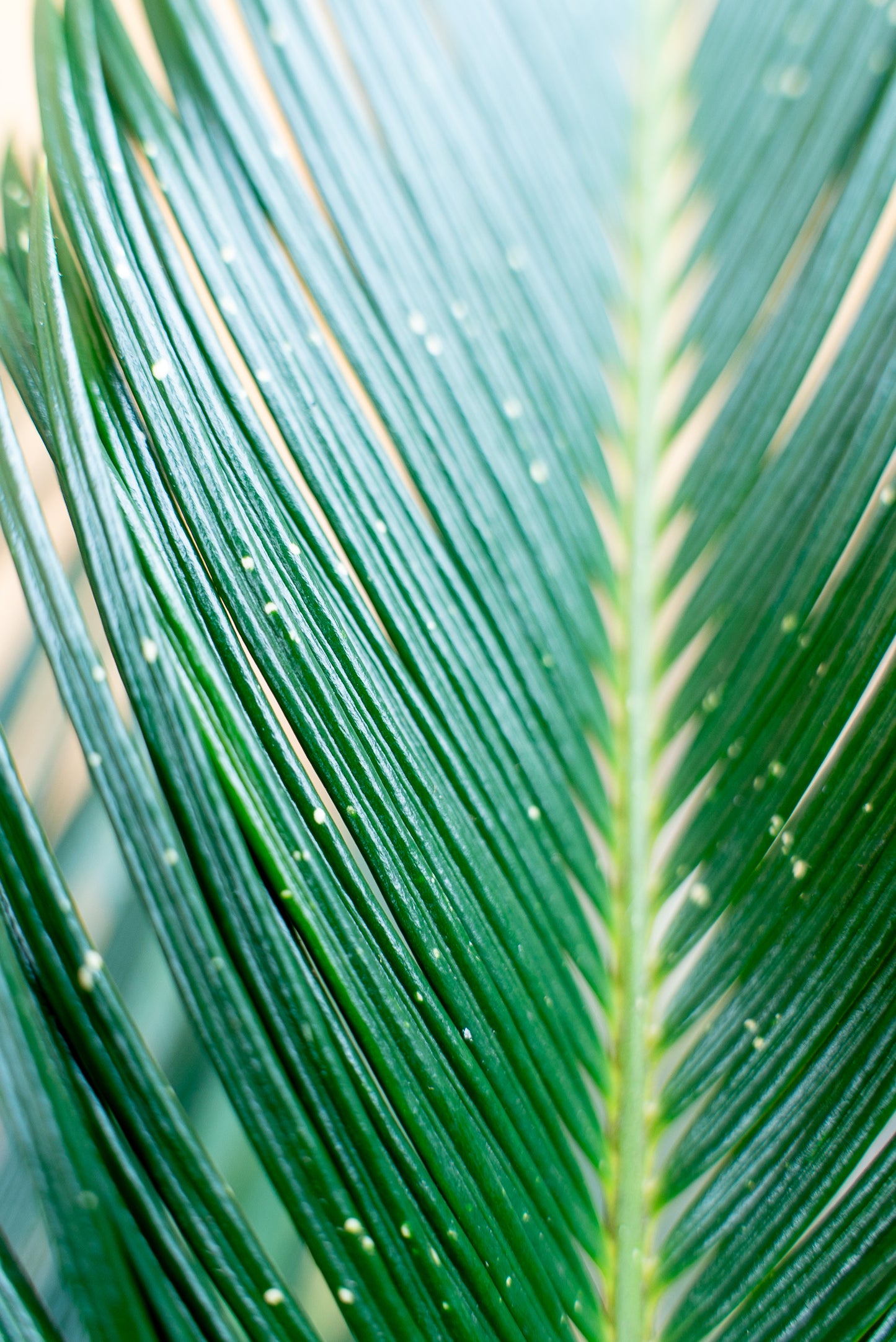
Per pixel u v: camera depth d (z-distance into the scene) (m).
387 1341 0.18
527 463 0.22
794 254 0.23
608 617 0.22
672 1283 0.20
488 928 0.20
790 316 0.23
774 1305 0.19
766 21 0.24
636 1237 0.20
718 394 0.23
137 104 0.21
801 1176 0.20
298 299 0.21
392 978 0.19
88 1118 0.18
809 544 0.21
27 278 0.20
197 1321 0.17
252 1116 0.18
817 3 0.24
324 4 0.23
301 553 0.20
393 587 0.20
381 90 0.23
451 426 0.22
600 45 0.25
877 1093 0.20
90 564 0.18
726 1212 0.20
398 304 0.22
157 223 0.20
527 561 0.22
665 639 0.22
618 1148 0.20
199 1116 0.24
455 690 0.20
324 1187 0.18
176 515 0.19
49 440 0.19
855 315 0.22
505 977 0.20
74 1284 0.17
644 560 0.23
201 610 0.19
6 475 0.18
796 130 0.24
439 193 0.23
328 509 0.20
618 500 0.23
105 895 0.24
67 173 0.20
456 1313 0.18
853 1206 0.19
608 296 0.24
